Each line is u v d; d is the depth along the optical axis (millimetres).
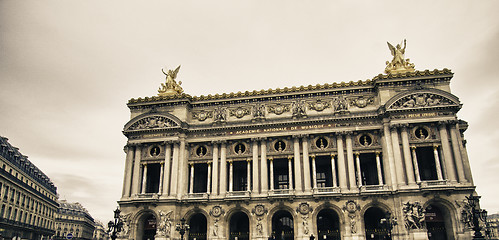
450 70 65500
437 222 61562
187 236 66625
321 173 71875
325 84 69562
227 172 71062
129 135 72875
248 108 72000
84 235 164375
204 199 66812
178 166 69438
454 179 60250
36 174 101688
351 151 65625
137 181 69625
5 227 79312
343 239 61281
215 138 70625
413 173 61906
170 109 73500
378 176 64125
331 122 67438
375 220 67750
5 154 81250
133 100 75312
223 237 64688
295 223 63125
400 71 69000
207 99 73500
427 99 64312
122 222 66438
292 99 70688
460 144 62250
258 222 63969
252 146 69188
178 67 79500
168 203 66750
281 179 73062
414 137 63812
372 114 66312
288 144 68312
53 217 117750
